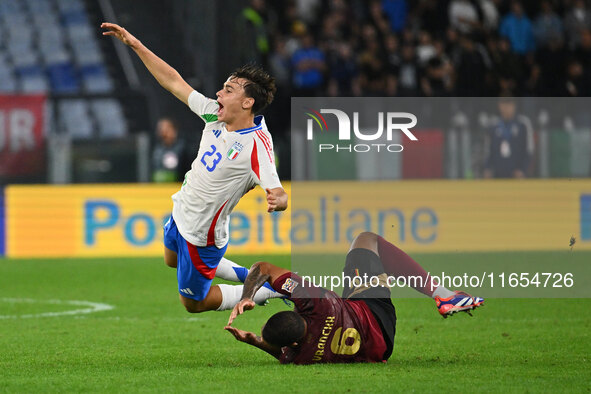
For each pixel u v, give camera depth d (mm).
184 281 19078
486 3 57062
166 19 56594
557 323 24125
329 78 53219
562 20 57219
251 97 17297
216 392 14453
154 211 44906
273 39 54719
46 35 62188
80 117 51688
